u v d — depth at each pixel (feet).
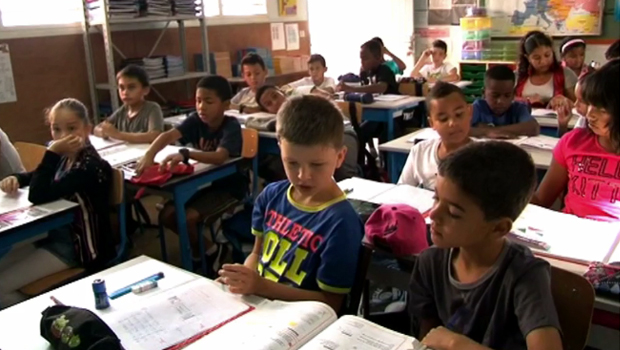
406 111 15.43
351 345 3.49
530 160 3.79
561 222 5.51
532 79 13.04
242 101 14.87
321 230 4.69
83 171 7.43
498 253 3.80
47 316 3.74
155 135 11.10
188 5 16.24
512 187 3.59
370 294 6.62
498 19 21.93
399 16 23.89
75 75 15.06
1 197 7.69
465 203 3.61
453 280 4.00
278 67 19.89
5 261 7.24
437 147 7.56
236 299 4.21
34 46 14.11
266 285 4.34
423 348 3.49
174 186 8.70
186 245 9.01
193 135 10.21
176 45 17.52
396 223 5.03
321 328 3.76
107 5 14.17
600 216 6.08
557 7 20.66
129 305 4.15
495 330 3.73
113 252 7.73
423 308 4.30
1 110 13.67
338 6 23.97
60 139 7.67
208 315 3.98
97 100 15.34
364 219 5.69
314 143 4.54
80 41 15.06
